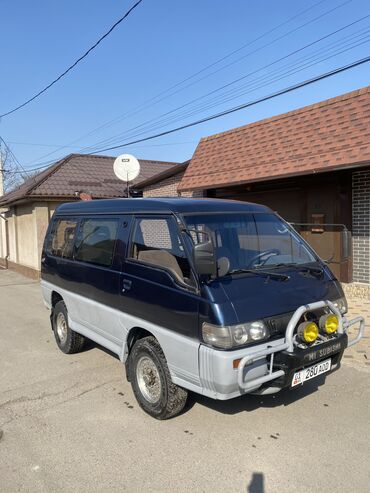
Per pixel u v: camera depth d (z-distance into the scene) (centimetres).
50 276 624
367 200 855
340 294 411
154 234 412
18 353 612
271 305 350
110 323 457
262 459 331
